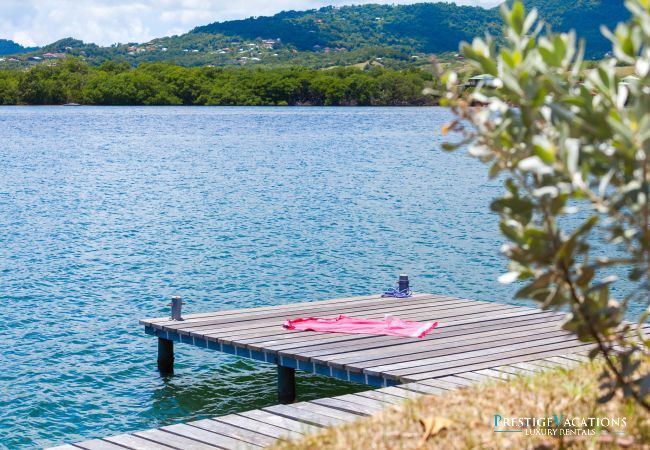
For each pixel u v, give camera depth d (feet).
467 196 119.44
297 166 167.84
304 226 93.71
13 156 192.54
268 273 69.21
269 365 45.14
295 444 20.47
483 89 12.27
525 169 11.09
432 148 218.79
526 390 22.31
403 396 27.89
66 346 48.14
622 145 10.73
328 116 427.74
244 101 568.00
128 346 48.29
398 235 87.15
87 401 39.27
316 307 47.39
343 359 35.19
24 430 35.65
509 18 12.00
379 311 46.19
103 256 76.43
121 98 559.38
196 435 24.31
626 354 13.93
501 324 42.11
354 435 19.98
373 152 205.05
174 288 63.72
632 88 11.27
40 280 66.13
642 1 11.32
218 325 43.16
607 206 11.06
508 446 17.63
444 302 48.67
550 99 12.36
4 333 50.78
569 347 36.63
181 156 193.57
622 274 63.10
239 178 145.59
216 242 83.82
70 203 113.50
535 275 13.06
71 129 303.68
